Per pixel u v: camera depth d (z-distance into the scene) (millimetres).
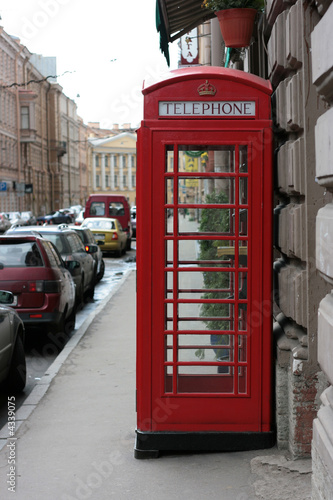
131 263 25531
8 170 62406
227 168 4980
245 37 6020
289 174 4633
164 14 7324
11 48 60875
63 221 59938
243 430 4941
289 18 4473
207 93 4793
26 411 6195
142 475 4617
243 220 4949
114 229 27922
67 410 6188
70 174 91438
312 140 4359
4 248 9531
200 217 5223
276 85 5426
